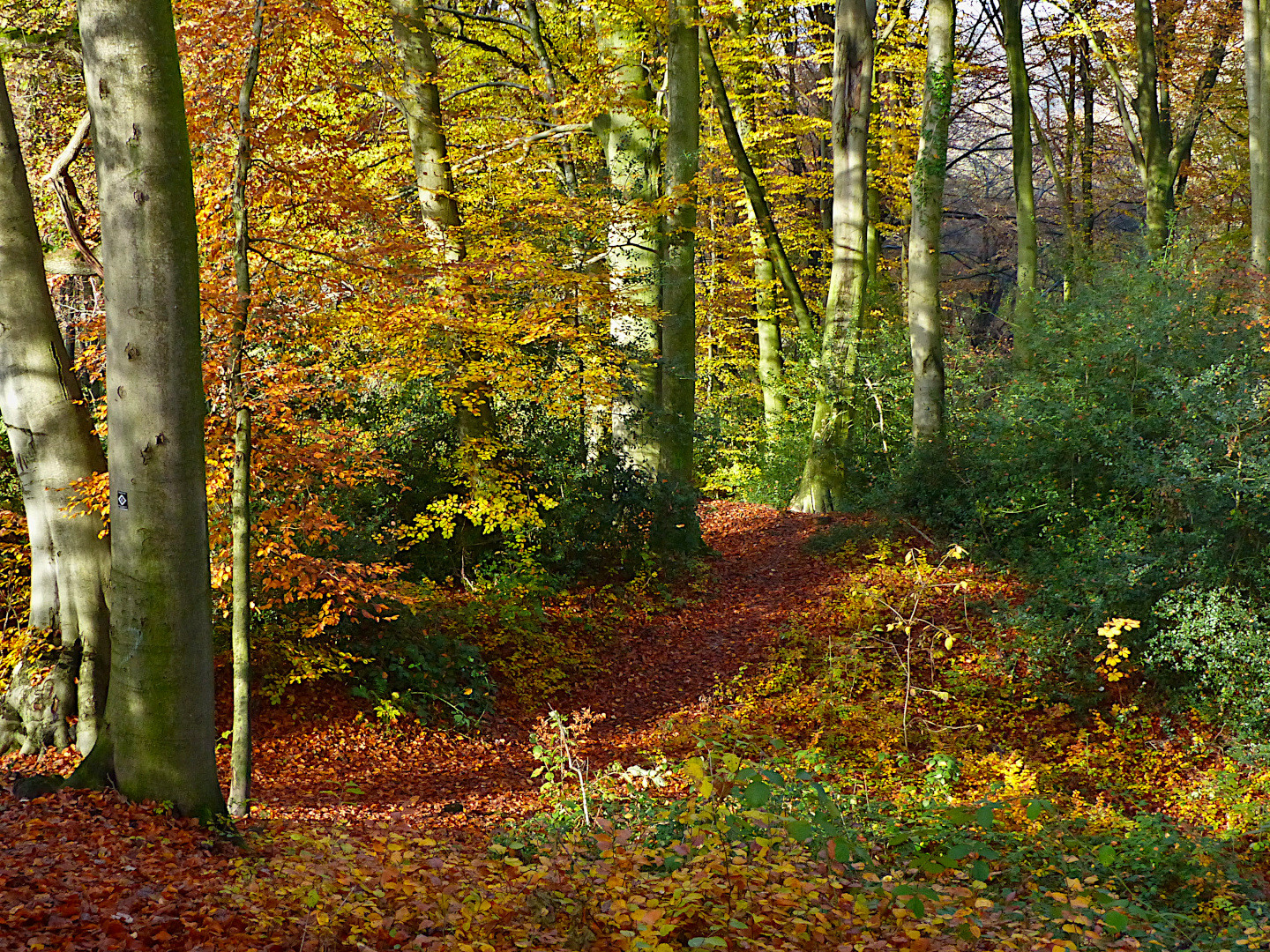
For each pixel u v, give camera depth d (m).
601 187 17.39
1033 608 12.32
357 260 9.73
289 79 9.82
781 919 4.59
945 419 17.50
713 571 17.53
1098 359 13.94
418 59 14.86
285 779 9.42
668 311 15.78
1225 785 8.98
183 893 5.05
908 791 8.95
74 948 4.15
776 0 25.41
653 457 17.77
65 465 8.53
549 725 11.05
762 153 26.97
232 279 9.05
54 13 11.09
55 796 6.11
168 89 5.72
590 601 15.63
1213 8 24.77
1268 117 15.01
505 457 15.17
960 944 4.56
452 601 14.05
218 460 9.09
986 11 30.38
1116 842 7.15
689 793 8.87
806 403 23.61
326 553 11.47
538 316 13.22
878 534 17.09
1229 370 12.05
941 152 17.06
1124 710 10.70
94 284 9.75
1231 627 10.41
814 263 31.73
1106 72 29.55
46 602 8.95
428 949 4.39
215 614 10.77
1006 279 43.16
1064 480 14.47
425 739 11.03
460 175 17.44
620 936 4.46
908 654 11.73
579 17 21.64
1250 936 5.33
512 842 6.51
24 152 11.42
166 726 6.11
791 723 11.48
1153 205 24.31
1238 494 10.96
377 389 14.55
